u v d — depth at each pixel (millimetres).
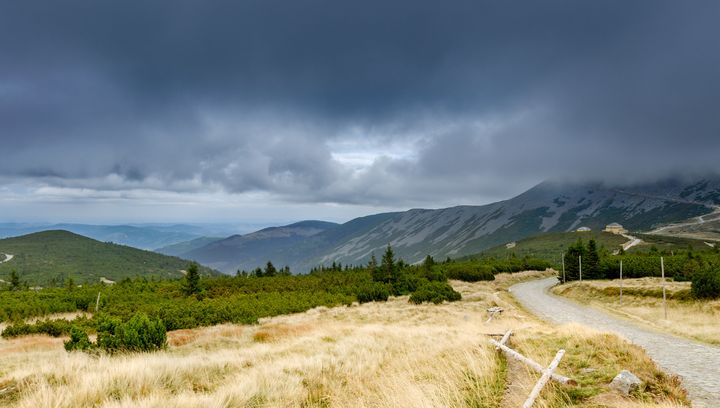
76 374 11977
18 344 26141
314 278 80062
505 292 66812
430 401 9648
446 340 18062
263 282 74625
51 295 57438
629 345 14367
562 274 83812
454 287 70125
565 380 10289
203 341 26125
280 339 25594
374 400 10727
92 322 34094
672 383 10844
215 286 71500
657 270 72000
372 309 45531
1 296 56344
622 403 9195
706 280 42438
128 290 66312
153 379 12078
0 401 10375
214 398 10078
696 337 22484
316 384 12617
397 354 16266
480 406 9555
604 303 51875
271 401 10820
